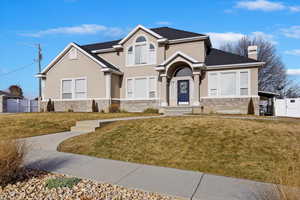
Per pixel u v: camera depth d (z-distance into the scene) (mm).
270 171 4699
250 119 10406
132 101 19328
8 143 4289
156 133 7641
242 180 4305
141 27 19062
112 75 18953
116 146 6805
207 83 16812
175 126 8227
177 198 3480
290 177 3049
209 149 6051
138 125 8820
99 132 8844
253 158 5375
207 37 17203
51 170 4836
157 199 3438
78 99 19547
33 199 3354
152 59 18812
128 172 4777
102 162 5566
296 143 6098
